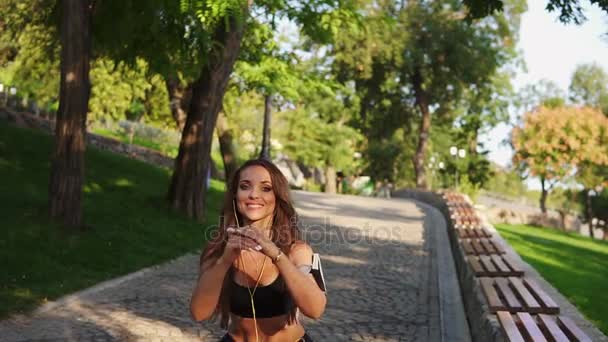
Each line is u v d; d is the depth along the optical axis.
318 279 3.04
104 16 14.40
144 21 14.23
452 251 15.77
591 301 9.97
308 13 17.11
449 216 20.50
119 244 12.29
